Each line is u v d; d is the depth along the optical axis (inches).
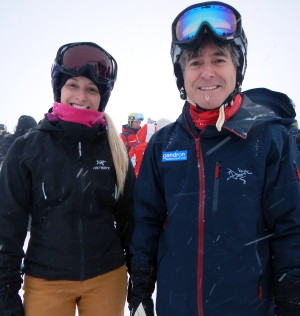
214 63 50.1
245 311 45.6
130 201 69.1
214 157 50.4
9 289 54.7
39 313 57.3
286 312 43.1
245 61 54.7
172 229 51.4
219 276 46.6
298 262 43.1
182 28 53.1
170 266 50.9
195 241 48.8
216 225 47.6
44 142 60.5
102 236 62.1
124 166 67.2
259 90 58.1
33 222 60.6
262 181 47.0
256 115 51.0
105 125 67.1
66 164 60.3
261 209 47.4
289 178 45.7
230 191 47.7
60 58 64.6
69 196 59.1
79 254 58.7
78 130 61.1
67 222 58.6
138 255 55.6
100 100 69.1
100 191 62.4
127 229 68.7
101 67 66.4
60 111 62.7
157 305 52.5
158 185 57.9
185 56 51.6
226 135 50.6
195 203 50.0
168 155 55.1
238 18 51.4
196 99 51.6
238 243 46.0
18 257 56.8
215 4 51.6
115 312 63.1
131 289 59.1
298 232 43.8
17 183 57.0
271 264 48.6
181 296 48.9
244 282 45.6
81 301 61.4
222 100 49.9
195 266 48.2
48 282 58.0
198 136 52.8
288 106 54.1
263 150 47.5
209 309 46.7
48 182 58.4
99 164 63.8
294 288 42.7
